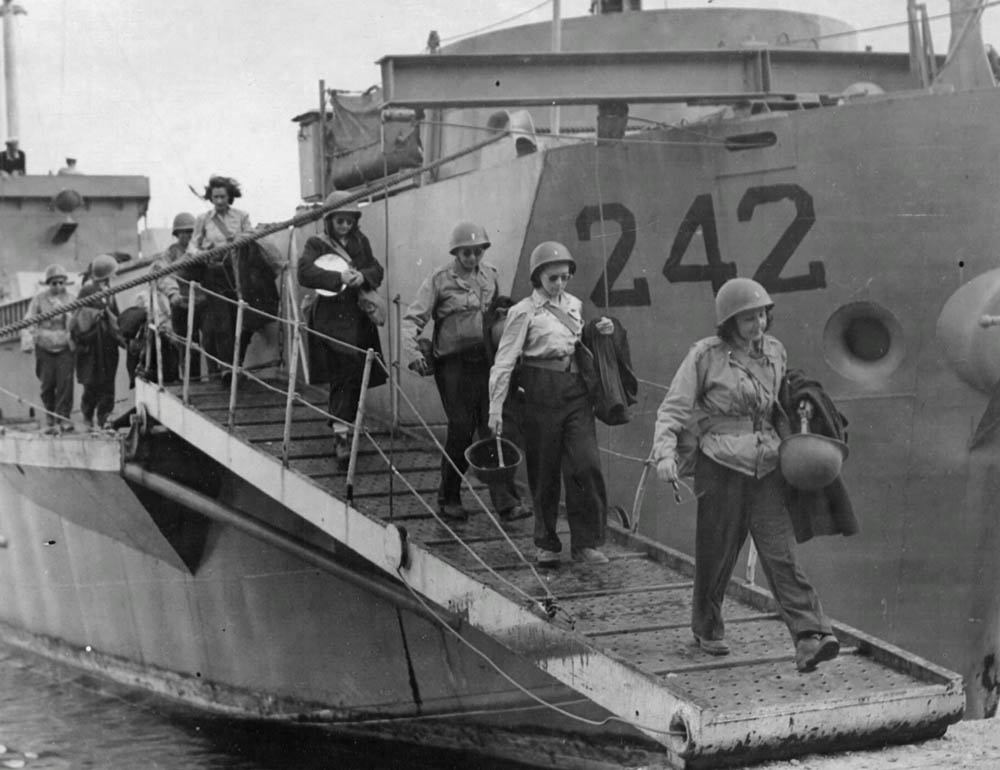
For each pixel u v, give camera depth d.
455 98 9.37
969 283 8.89
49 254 20.22
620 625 7.20
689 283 9.47
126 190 20.45
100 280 13.61
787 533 6.46
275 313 12.38
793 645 6.96
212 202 12.15
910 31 10.30
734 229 9.33
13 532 15.48
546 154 9.70
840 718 6.14
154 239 20.78
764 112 9.86
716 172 9.29
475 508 9.32
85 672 14.88
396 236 11.62
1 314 17.17
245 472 9.99
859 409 9.28
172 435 11.49
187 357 10.81
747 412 6.47
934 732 6.39
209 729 12.42
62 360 14.26
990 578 9.41
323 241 9.77
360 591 11.05
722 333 6.49
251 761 11.20
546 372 8.06
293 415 11.04
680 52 9.41
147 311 12.49
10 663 15.80
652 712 6.28
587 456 8.12
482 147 10.28
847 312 9.19
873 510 9.41
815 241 9.15
